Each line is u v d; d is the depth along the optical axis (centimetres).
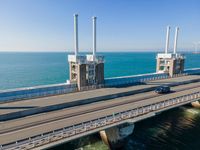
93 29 5234
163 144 3102
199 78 6875
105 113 3064
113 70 14700
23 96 3962
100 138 3191
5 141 2134
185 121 3997
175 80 6297
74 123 2652
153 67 16662
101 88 4984
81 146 3008
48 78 11031
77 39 5053
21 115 3022
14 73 13062
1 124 2642
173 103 3575
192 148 2975
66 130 2316
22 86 8881
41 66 17800
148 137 3325
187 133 3469
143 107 3181
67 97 3988
